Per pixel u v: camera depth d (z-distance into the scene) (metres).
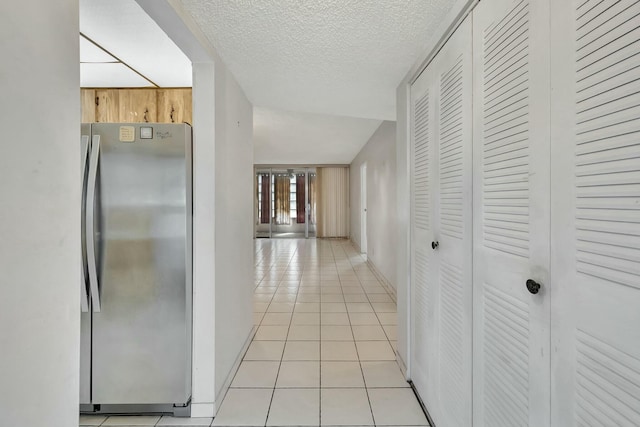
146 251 1.83
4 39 0.64
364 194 7.66
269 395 2.09
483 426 1.26
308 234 10.42
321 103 2.91
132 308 1.84
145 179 1.82
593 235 0.77
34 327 0.71
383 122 4.73
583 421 0.81
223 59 2.01
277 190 10.58
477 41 1.29
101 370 1.85
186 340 1.84
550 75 0.90
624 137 0.69
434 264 1.76
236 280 2.40
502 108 1.13
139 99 2.93
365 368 2.44
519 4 1.02
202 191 1.87
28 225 0.69
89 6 1.69
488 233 1.23
